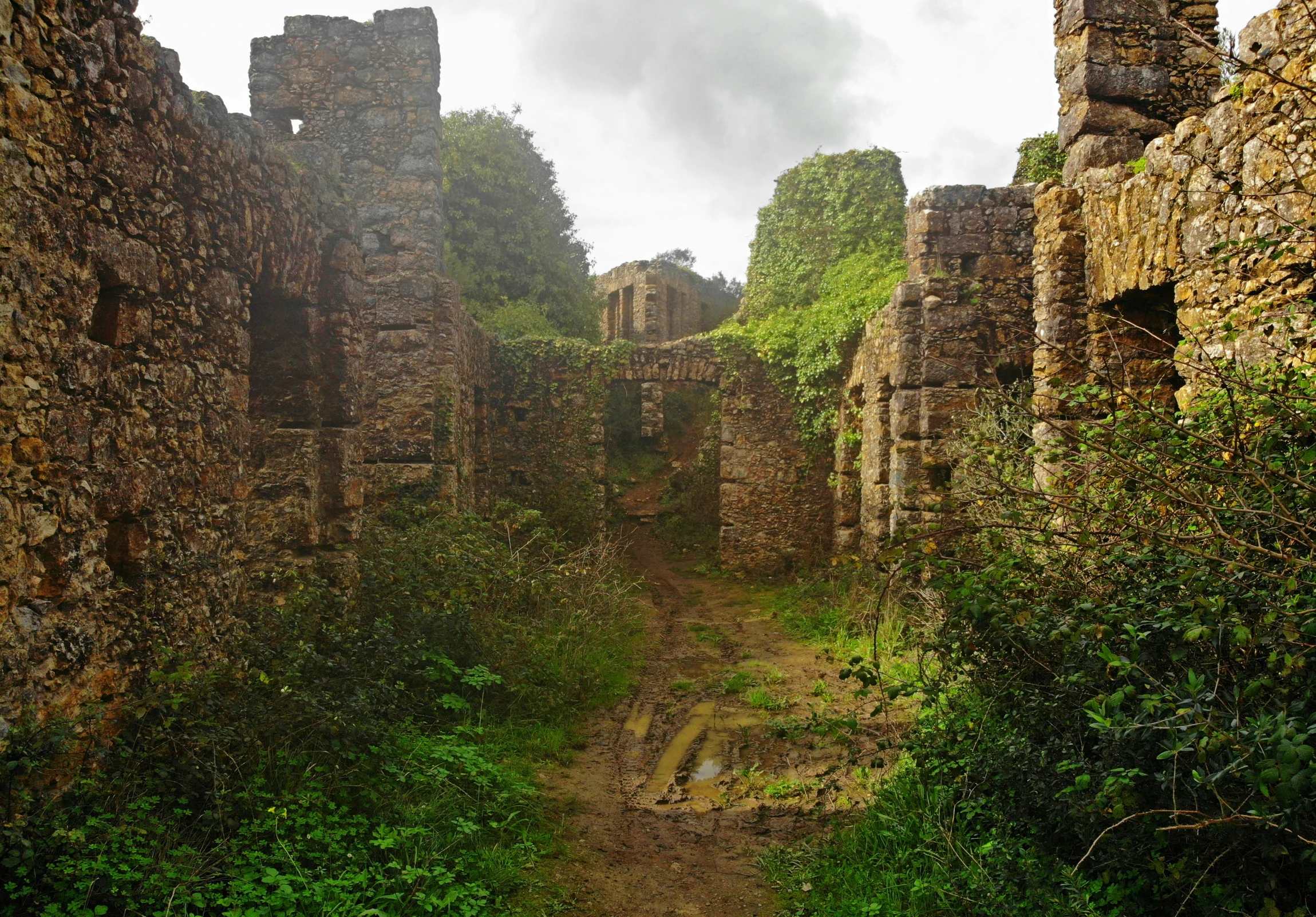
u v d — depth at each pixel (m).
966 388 10.79
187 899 3.29
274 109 12.61
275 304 7.17
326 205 7.54
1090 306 6.95
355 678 5.32
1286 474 3.09
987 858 3.69
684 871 4.48
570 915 3.97
